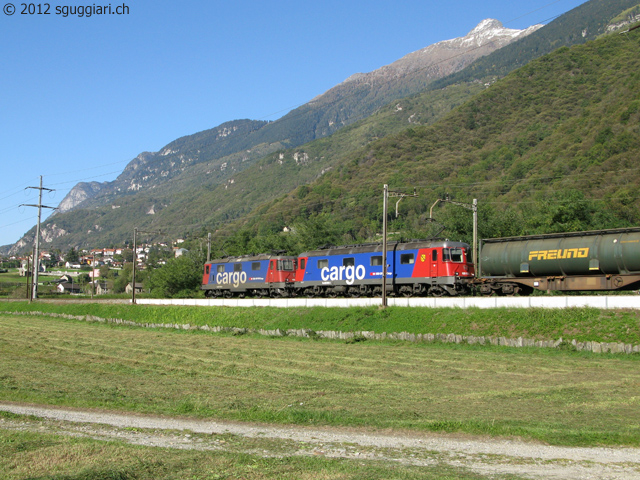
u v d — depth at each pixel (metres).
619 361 27.86
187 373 27.72
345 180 169.50
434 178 144.38
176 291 88.06
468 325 36.19
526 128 159.38
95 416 17.64
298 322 45.59
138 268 168.38
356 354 33.78
